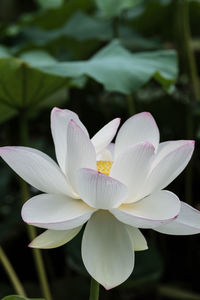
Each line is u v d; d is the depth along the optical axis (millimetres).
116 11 1878
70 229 1031
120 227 1029
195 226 1031
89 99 2199
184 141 1062
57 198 1036
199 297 1725
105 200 1004
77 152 1020
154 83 2250
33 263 2014
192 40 2516
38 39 2197
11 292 1711
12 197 2166
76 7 2299
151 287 1709
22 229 2014
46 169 1017
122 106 2182
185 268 1952
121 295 1799
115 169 1026
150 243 1676
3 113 1526
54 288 1771
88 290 1737
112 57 1587
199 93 2137
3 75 1415
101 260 1009
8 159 1023
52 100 2180
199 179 2121
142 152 1010
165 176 1023
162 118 2160
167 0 2180
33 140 2365
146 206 1030
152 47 2123
